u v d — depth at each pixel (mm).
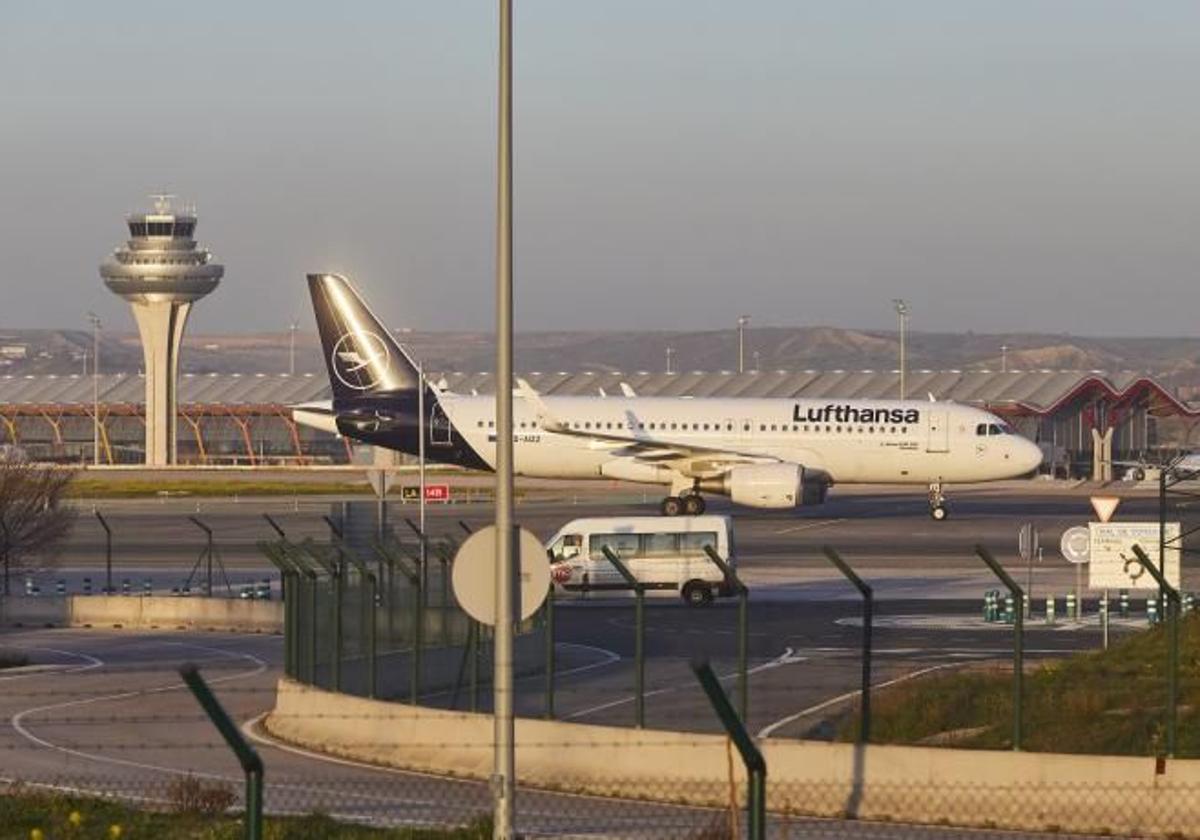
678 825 76125
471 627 98188
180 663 137750
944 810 79312
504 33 68812
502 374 69188
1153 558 137125
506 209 69250
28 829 70500
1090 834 76438
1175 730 84625
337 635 104938
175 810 76688
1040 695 99375
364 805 80688
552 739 88938
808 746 82688
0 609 174375
